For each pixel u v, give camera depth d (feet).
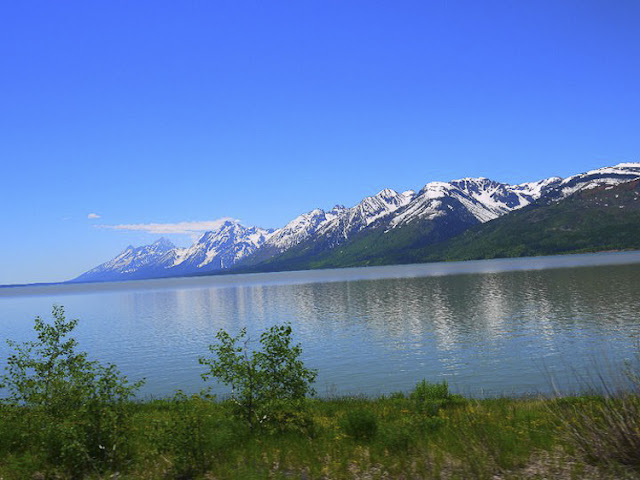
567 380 108.27
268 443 45.27
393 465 36.78
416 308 299.58
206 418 46.78
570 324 197.06
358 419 49.32
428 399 73.10
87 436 41.01
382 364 145.38
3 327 346.54
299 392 52.85
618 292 309.83
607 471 31.09
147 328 281.33
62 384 46.70
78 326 311.47
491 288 415.03
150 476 38.52
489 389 108.06
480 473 32.89
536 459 35.86
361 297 422.41
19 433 46.83
